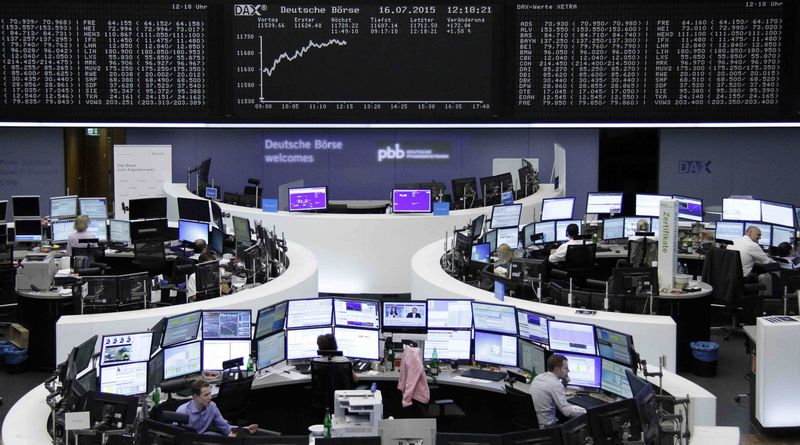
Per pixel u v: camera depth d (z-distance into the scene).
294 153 18.09
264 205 13.59
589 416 5.59
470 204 14.66
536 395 6.89
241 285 10.55
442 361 8.17
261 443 5.32
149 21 8.73
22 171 17.20
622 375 7.10
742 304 10.35
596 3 8.80
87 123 8.80
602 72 8.88
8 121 8.72
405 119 9.01
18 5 8.62
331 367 7.42
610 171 17.67
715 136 17.28
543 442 5.39
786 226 12.77
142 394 7.21
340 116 9.00
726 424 8.54
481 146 17.94
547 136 17.77
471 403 8.31
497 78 8.94
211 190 15.20
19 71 8.69
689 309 9.90
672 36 8.80
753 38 8.79
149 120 8.86
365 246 13.10
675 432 5.73
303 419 8.31
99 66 8.74
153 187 15.69
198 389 6.50
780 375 8.16
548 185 16.22
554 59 8.88
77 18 8.66
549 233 13.13
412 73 8.95
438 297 9.38
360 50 8.93
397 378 7.93
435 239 13.22
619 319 8.16
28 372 10.06
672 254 10.02
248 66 8.88
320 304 8.26
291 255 11.59
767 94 8.86
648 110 8.91
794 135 17.08
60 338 8.15
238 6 8.82
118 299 9.13
